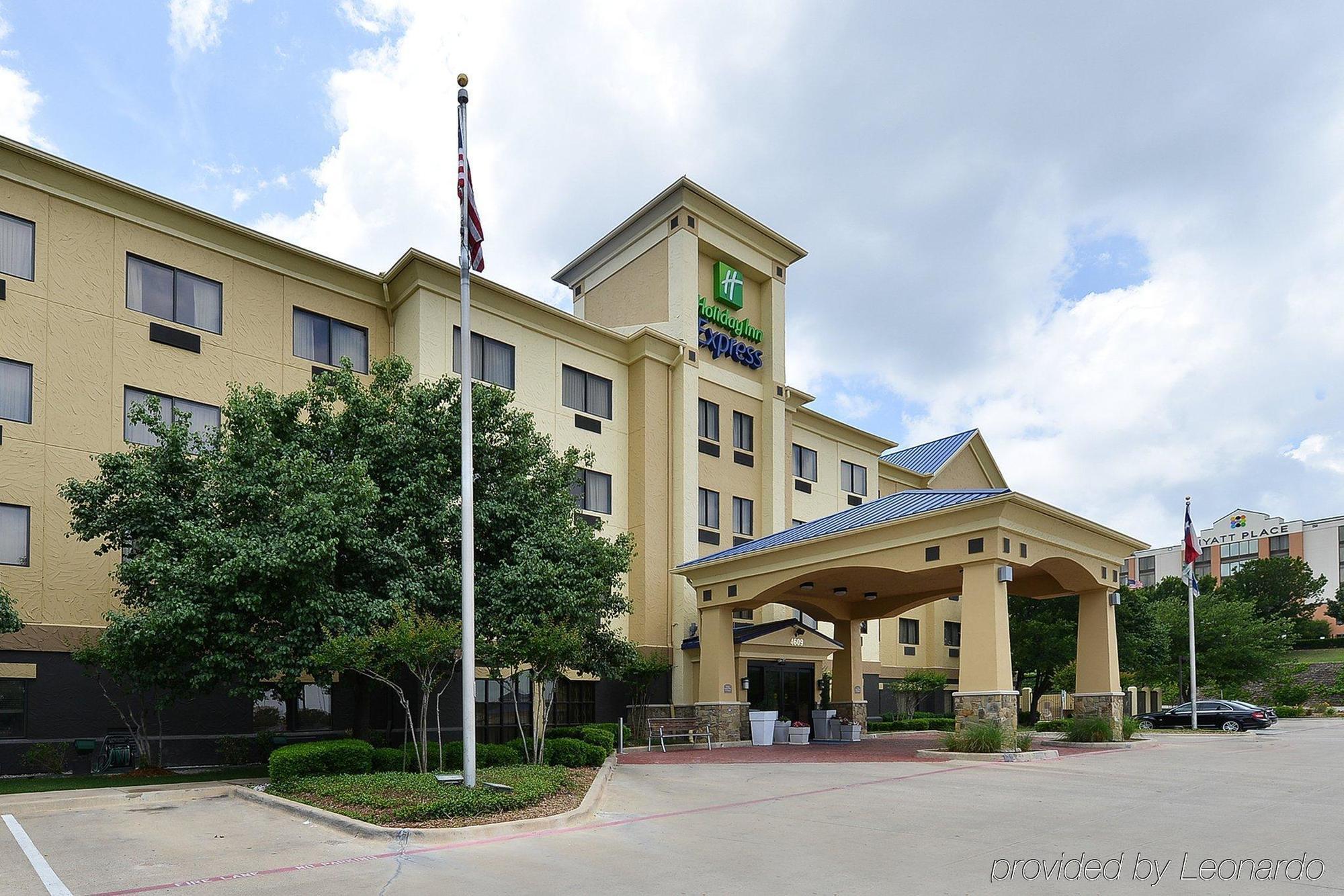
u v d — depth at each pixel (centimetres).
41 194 2109
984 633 2197
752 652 3023
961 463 4962
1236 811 1328
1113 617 2773
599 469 3084
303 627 1680
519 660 1903
